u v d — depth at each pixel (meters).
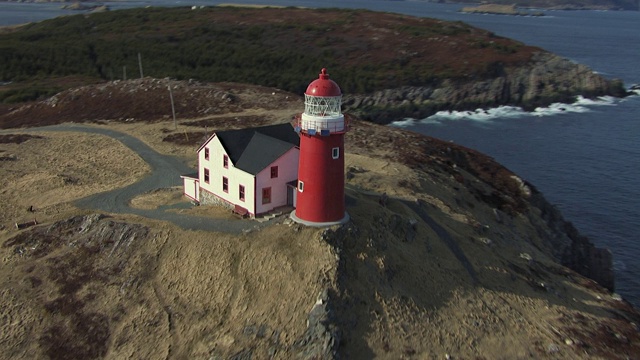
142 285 38.06
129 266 39.31
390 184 51.47
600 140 101.56
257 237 38.69
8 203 51.03
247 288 36.16
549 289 43.12
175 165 60.97
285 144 42.28
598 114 120.25
